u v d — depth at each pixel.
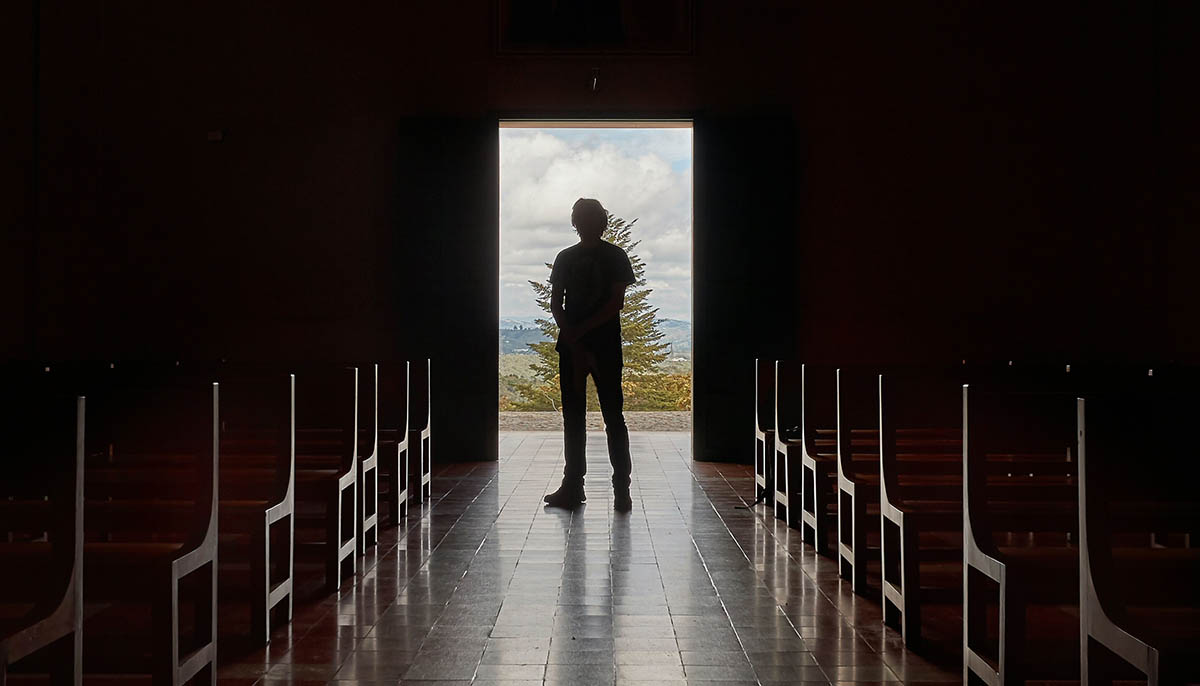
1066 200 8.31
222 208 8.41
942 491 3.25
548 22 8.37
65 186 8.42
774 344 8.19
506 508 5.70
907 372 4.43
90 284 8.43
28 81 8.41
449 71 8.37
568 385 5.77
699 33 8.34
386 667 2.83
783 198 8.23
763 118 8.24
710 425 8.12
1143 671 1.75
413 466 5.85
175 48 8.42
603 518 5.37
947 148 8.33
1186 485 2.01
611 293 5.62
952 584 3.86
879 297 8.30
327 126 8.39
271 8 8.40
